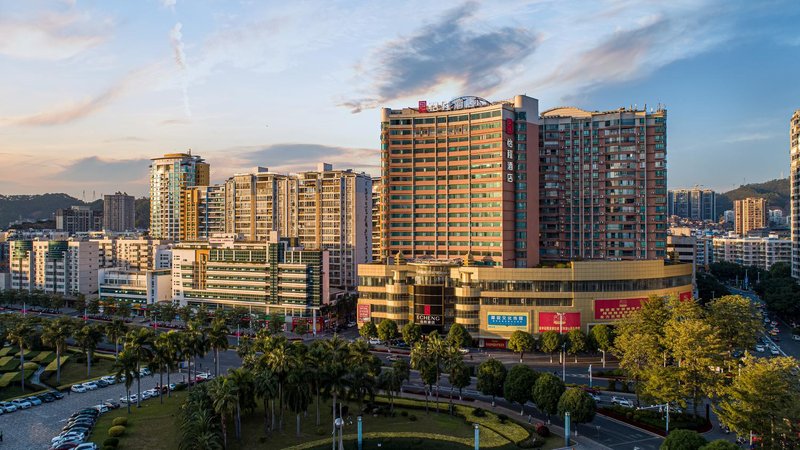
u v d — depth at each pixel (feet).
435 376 426.92
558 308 641.40
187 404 359.46
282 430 388.78
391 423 404.98
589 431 389.39
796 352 615.98
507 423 400.06
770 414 319.88
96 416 416.87
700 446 290.15
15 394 479.82
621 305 647.15
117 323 571.28
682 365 399.85
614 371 528.22
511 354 623.77
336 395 380.37
